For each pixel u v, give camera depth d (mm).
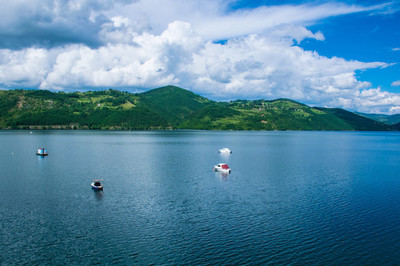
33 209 53438
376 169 102500
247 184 75500
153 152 152625
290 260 36531
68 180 78062
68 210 53188
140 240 41406
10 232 43281
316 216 51250
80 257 36625
